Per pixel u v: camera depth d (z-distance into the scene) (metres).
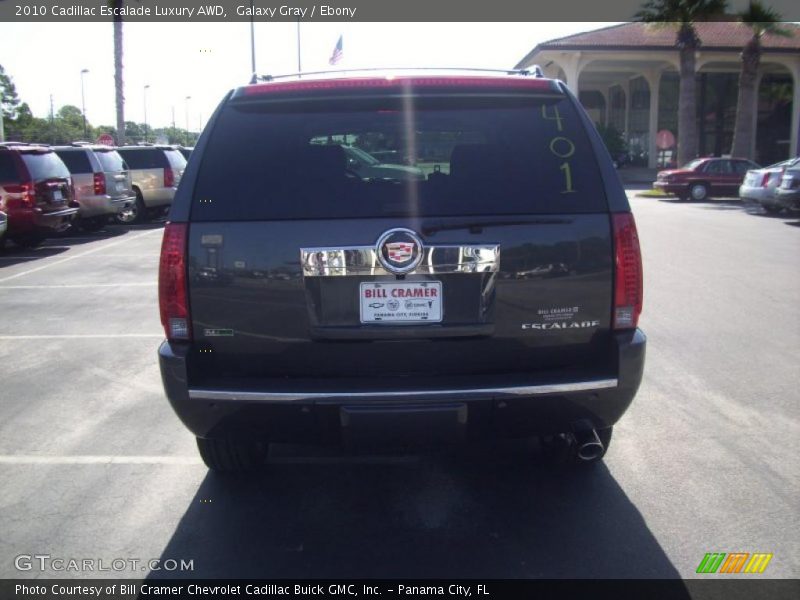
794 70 36.88
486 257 3.34
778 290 9.38
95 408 5.61
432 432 3.33
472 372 3.46
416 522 3.83
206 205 3.42
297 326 3.40
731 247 13.25
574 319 3.42
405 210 3.35
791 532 3.65
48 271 11.96
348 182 3.41
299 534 3.72
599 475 4.31
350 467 4.51
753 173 19.94
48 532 3.77
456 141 3.66
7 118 66.00
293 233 3.36
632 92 45.47
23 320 8.56
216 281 3.40
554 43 35.19
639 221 18.17
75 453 4.76
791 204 18.16
